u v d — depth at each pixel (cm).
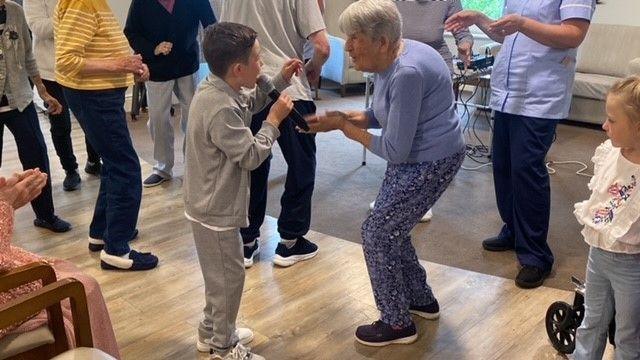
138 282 274
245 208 201
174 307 254
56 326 146
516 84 261
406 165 210
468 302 258
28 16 357
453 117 209
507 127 276
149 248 307
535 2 251
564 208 366
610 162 178
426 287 242
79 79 254
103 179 289
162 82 375
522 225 273
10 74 293
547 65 254
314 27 260
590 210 182
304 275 280
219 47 187
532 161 262
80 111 262
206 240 203
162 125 386
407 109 192
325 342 231
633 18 579
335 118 209
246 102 206
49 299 133
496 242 306
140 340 231
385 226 213
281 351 226
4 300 142
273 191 388
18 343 142
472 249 309
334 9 679
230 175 196
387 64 194
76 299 139
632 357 185
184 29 361
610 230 174
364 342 229
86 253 302
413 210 213
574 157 467
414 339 231
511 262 294
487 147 491
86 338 144
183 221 340
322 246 309
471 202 374
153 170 408
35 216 345
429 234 327
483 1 683
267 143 195
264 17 259
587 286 191
